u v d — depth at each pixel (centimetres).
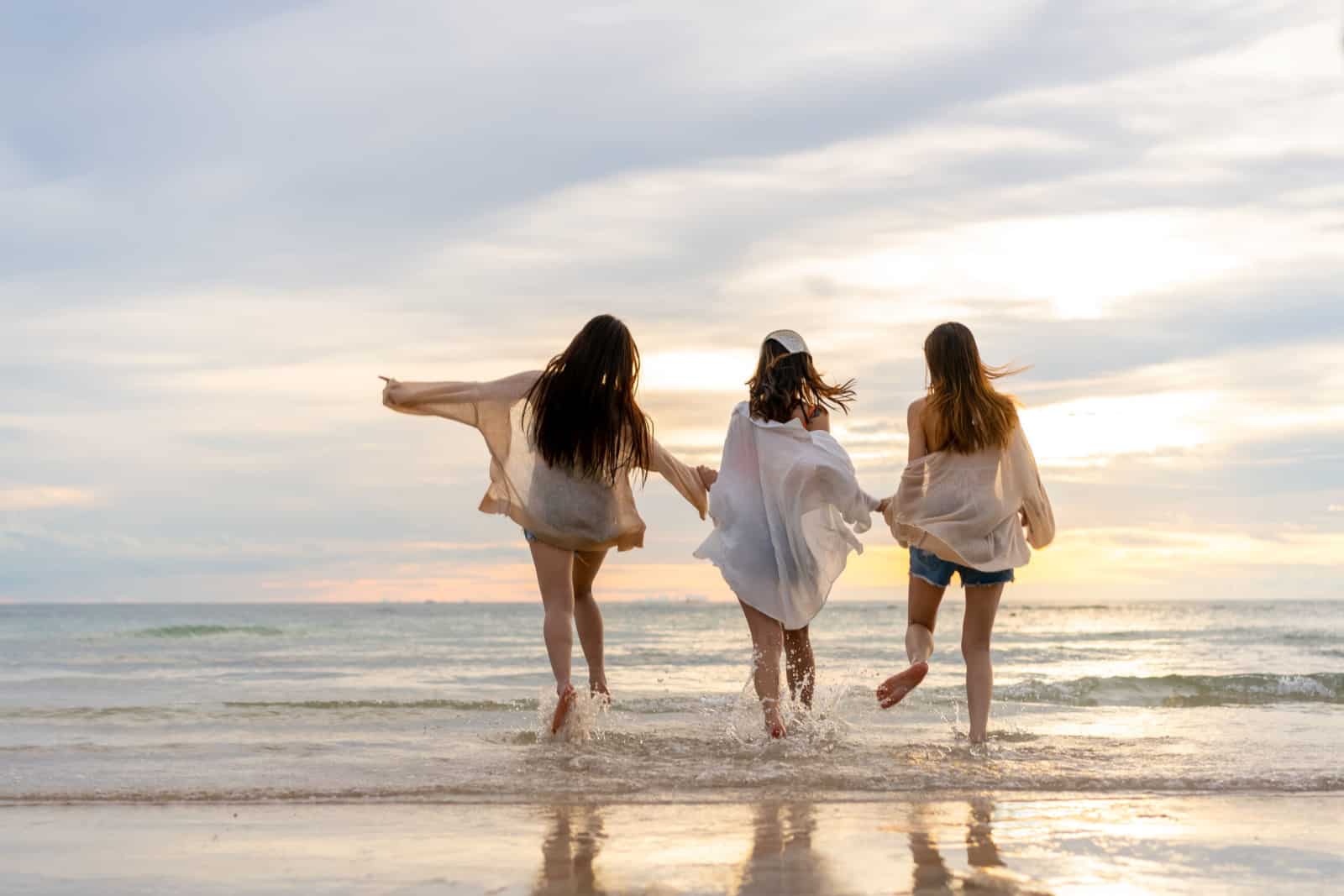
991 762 443
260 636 2267
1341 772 420
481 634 2352
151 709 651
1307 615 4916
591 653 582
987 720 519
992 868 269
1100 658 1307
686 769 428
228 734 546
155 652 1550
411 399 537
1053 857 281
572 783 400
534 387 537
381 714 630
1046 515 529
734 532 526
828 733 535
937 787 390
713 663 1201
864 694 717
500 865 278
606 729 547
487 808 357
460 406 541
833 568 532
